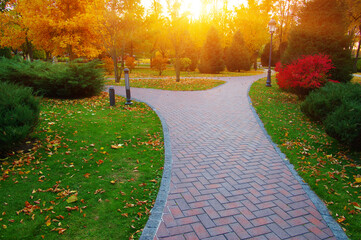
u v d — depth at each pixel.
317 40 13.07
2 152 4.62
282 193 3.71
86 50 20.70
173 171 4.33
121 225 2.88
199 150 5.36
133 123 7.24
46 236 2.64
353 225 2.98
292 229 2.92
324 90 7.76
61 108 8.73
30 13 17.62
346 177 4.19
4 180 3.76
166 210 3.21
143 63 50.66
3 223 2.82
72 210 3.12
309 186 3.93
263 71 34.91
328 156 5.08
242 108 9.82
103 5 16.86
